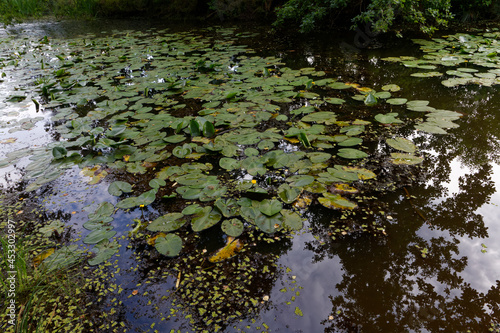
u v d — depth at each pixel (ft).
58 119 11.20
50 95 13.57
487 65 14.16
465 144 8.61
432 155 8.18
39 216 6.80
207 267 5.44
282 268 5.36
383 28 17.66
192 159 8.57
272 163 7.80
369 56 16.88
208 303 4.83
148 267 5.49
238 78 14.21
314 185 7.10
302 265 5.40
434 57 15.84
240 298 4.88
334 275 5.19
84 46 22.29
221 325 4.50
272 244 5.83
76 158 8.78
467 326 4.34
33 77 16.34
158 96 12.76
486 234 5.81
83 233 6.29
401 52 17.25
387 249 5.62
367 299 4.78
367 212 6.44
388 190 7.00
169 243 5.82
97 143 8.79
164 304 4.84
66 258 5.71
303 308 4.69
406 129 9.48
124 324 4.57
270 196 6.91
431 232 5.91
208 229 6.26
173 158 8.66
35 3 35.47
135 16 31.55
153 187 7.25
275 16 26.20
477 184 7.08
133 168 8.16
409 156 8.11
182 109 11.48
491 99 11.23
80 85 14.55
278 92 12.32
